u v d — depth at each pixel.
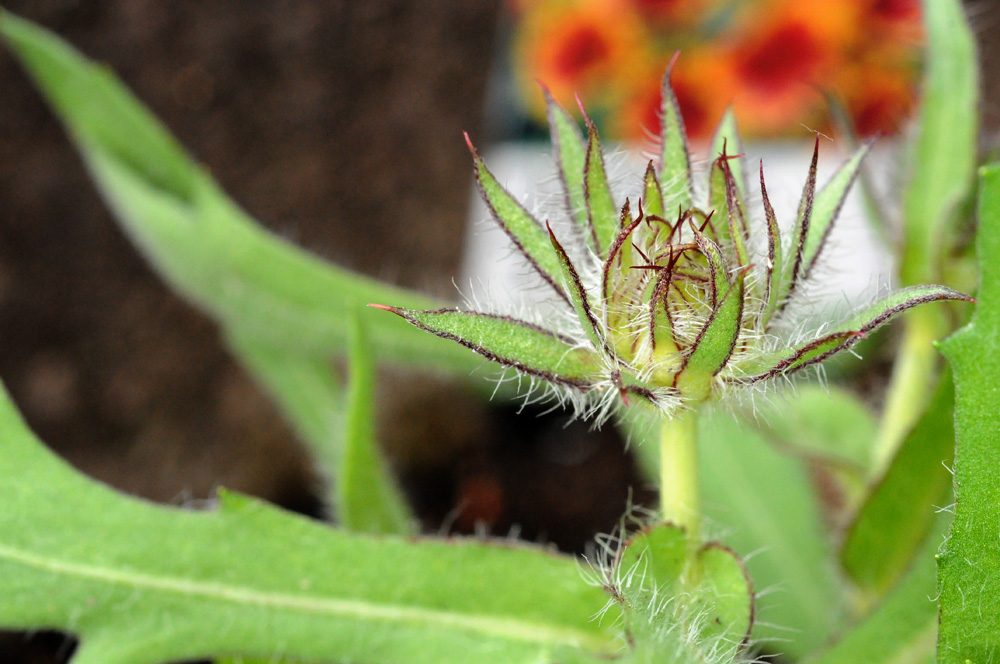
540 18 0.29
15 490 0.15
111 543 0.15
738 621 0.14
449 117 0.34
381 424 0.31
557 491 0.31
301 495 0.31
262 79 0.34
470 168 0.34
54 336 0.31
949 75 0.16
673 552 0.14
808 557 0.19
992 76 0.24
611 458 0.32
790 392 0.14
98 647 0.15
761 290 0.14
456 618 0.15
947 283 0.16
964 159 0.16
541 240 0.14
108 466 0.30
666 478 0.14
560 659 0.15
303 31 0.34
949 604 0.14
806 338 0.13
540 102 0.29
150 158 0.20
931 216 0.16
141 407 0.31
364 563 0.15
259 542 0.15
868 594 0.16
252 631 0.15
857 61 0.25
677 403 0.13
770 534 0.20
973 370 0.13
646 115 0.27
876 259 0.18
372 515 0.17
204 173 0.20
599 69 0.27
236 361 0.31
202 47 0.34
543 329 0.14
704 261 0.14
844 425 0.18
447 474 0.32
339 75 0.34
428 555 0.15
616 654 0.15
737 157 0.14
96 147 0.20
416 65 0.34
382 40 0.35
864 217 0.17
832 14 0.25
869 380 0.21
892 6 0.24
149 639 0.15
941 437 0.15
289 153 0.34
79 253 0.32
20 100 0.32
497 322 0.13
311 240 0.33
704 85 0.26
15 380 0.31
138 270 0.32
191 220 0.19
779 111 0.25
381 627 0.15
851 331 0.13
